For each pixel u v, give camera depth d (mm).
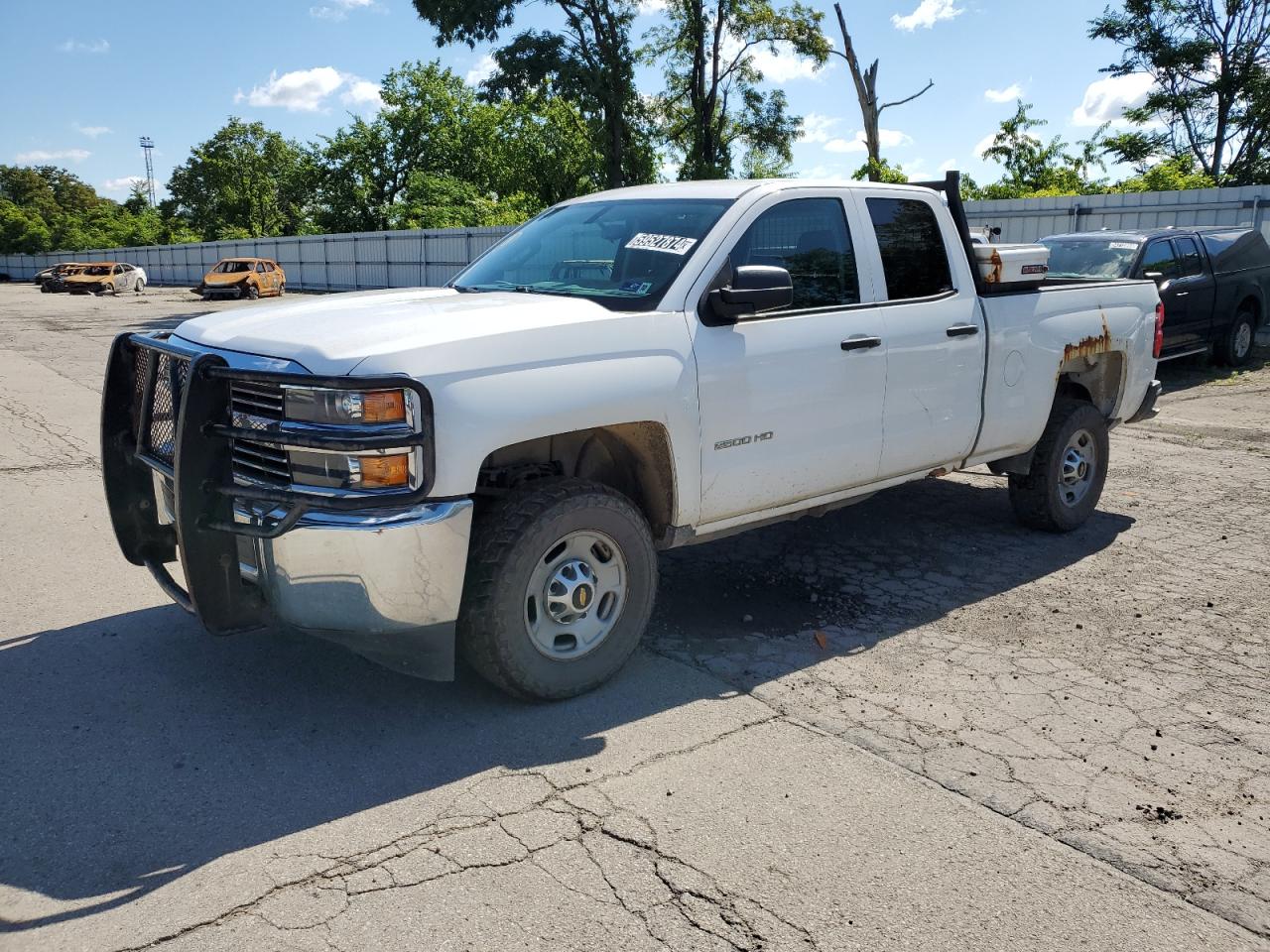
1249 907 2707
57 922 2533
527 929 2547
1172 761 3496
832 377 4504
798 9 34750
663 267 4164
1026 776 3363
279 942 2477
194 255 54594
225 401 3398
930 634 4641
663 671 4176
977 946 2525
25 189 122938
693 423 3998
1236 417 10297
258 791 3180
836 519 6547
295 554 3326
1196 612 4949
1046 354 5656
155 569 4031
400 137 58781
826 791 3246
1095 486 6301
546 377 3541
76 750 3424
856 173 26875
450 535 3340
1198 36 37344
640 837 2969
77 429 9289
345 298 4453
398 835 2951
